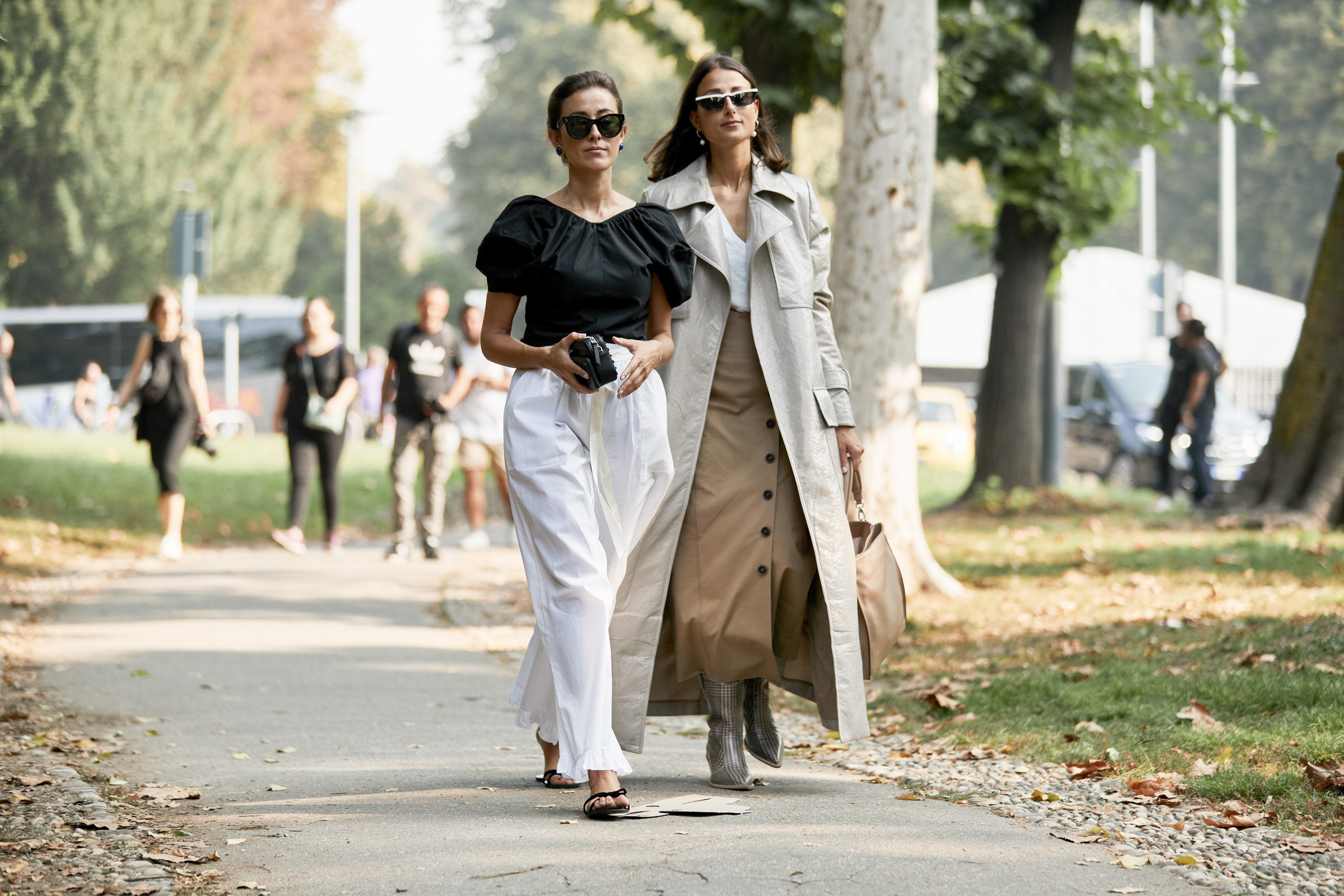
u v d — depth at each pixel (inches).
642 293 392.8
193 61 4421.8
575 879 319.3
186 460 1742.1
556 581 379.9
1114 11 4325.8
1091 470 2182.6
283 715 551.8
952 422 2623.0
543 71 5128.0
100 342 3425.2
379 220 5570.9
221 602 880.9
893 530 866.8
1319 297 1092.5
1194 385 1519.4
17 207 4057.6
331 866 333.1
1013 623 760.3
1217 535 1062.4
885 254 856.9
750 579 411.5
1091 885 321.4
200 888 316.8
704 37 1240.2
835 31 1161.4
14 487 1381.6
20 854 340.2
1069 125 1378.0
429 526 1151.6
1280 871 332.8
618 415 388.8
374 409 2910.9
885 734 546.3
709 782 434.6
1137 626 706.2
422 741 506.9
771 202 423.8
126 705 563.8
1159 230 4483.3
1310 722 468.8
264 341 3548.2
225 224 4370.1
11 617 781.3
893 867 331.6
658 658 422.6
